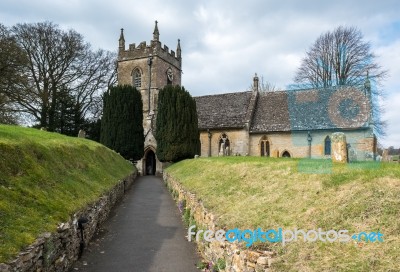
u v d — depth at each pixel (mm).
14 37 33438
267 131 32469
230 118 35406
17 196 6734
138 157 36094
